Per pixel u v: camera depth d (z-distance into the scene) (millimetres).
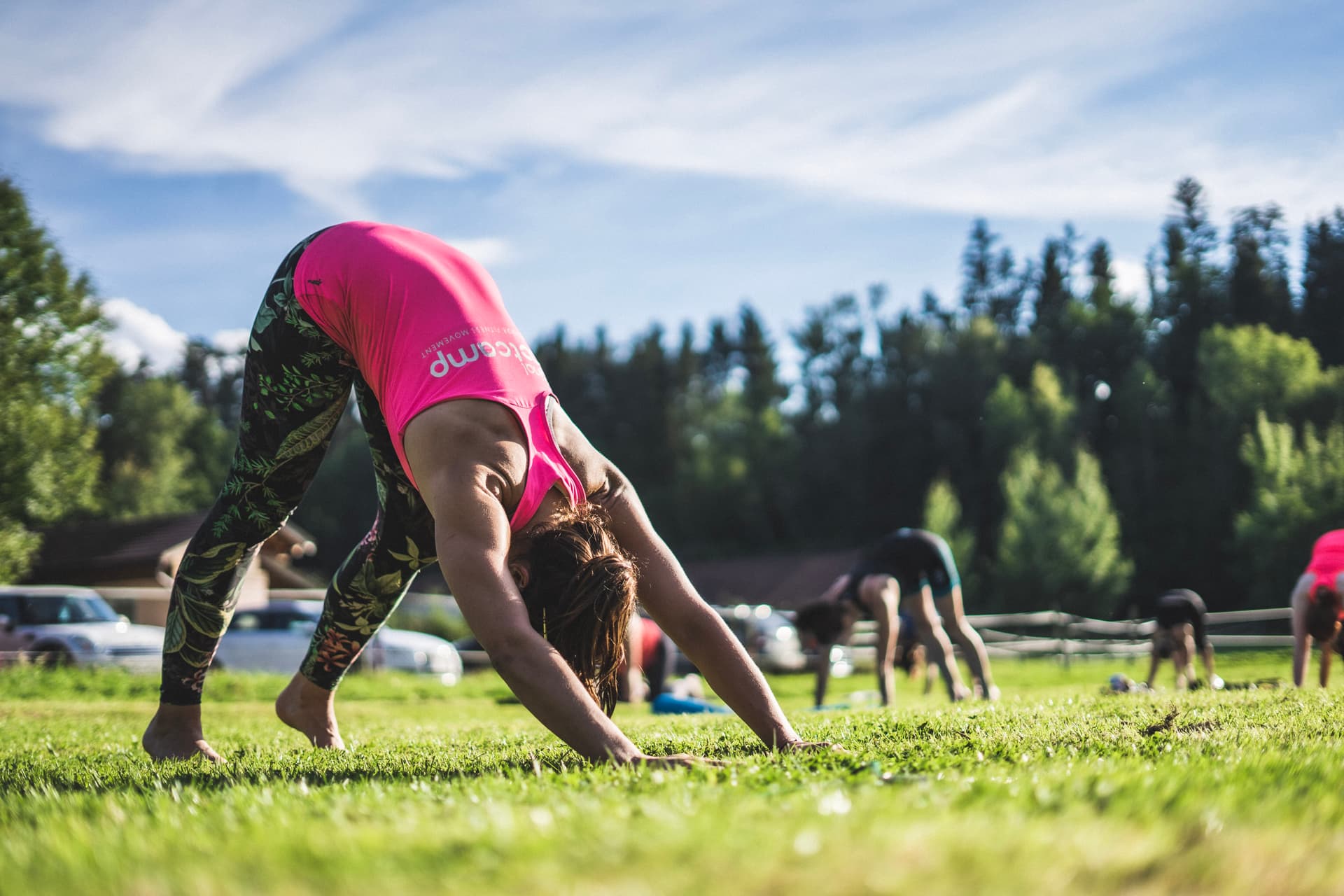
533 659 2242
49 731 5508
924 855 1257
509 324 2936
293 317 3084
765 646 21344
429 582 47750
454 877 1213
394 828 1523
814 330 79250
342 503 73688
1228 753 2518
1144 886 1227
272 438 3229
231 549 3340
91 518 56844
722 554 70625
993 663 22344
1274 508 41156
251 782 2531
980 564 46875
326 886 1200
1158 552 52875
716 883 1156
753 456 73625
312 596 21031
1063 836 1377
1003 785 1831
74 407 28812
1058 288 79375
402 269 2928
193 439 68188
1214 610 51438
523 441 2578
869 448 66812
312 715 3781
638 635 10602
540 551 2439
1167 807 1655
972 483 59000
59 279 27328
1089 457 47344
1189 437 54781
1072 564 42688
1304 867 1318
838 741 3193
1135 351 64188
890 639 8078
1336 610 6586
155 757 3463
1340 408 50438
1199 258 68062
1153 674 12281
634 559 2725
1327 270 63281
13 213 26797
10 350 27016
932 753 2559
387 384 2822
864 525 65875
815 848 1271
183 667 3447
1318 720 3385
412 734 4730
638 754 2238
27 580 31156
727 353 96250
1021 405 57062
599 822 1481
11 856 1488
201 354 89875
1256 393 52406
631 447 83562
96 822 1854
